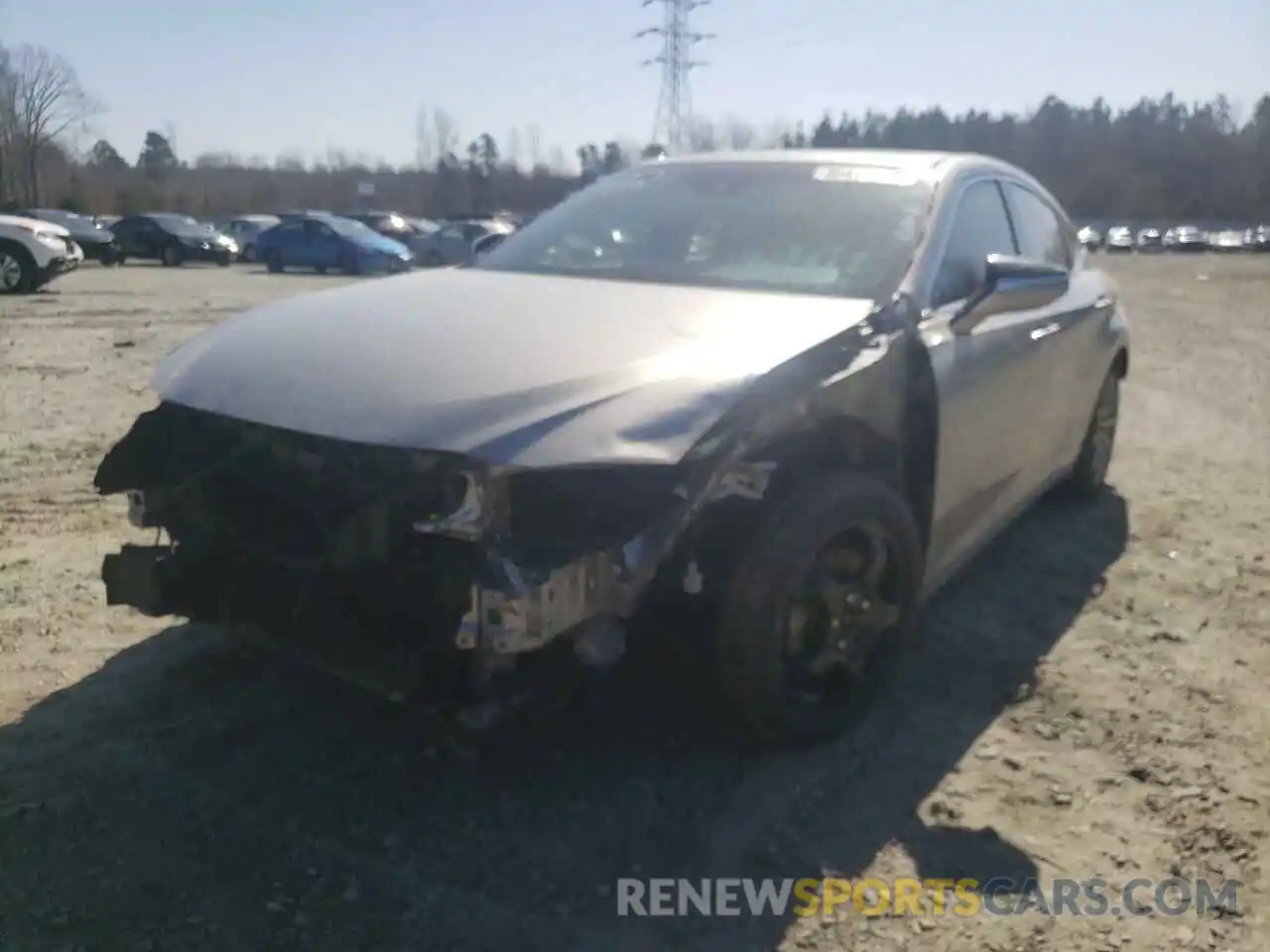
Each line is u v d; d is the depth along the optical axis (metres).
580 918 2.71
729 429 2.90
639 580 2.80
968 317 3.83
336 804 3.11
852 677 3.49
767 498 3.27
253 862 2.87
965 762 3.42
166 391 3.26
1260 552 5.32
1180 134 96.50
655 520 2.82
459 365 3.01
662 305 3.51
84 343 11.23
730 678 3.17
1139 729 3.64
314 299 3.74
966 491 4.00
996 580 4.85
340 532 2.78
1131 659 4.14
